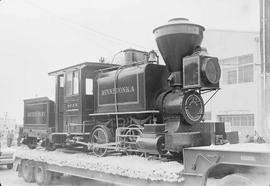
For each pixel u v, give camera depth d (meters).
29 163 11.61
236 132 8.37
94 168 7.94
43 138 11.80
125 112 8.33
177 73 7.63
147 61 8.27
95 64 9.66
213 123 7.93
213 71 7.12
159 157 7.38
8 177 12.87
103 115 9.30
